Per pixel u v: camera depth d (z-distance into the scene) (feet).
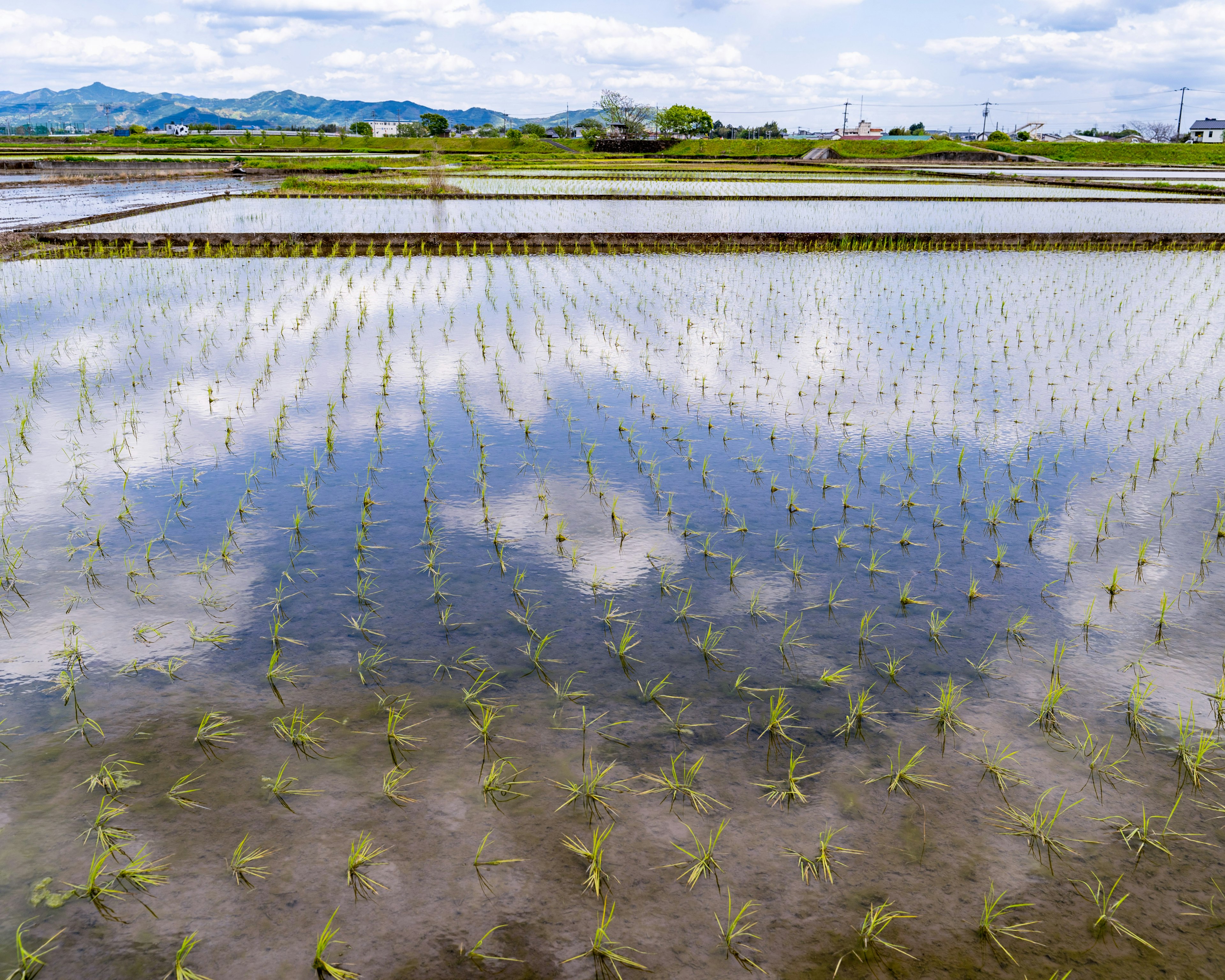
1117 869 7.48
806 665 10.73
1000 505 15.88
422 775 8.54
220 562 13.20
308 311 32.19
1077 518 15.26
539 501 15.89
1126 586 12.75
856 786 8.52
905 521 15.23
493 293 37.68
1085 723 9.53
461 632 11.34
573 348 27.78
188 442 18.63
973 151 214.07
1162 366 26.18
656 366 25.77
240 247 49.57
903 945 6.66
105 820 7.79
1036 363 26.55
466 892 7.09
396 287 38.81
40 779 8.35
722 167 162.20
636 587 12.71
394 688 10.04
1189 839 7.84
